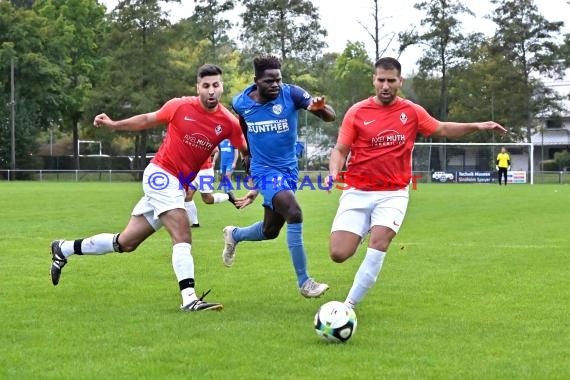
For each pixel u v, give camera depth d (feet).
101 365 20.80
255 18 230.48
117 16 221.87
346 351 22.34
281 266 40.55
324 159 222.28
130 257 43.52
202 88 30.04
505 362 21.12
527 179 189.37
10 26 224.12
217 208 86.07
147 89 220.64
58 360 21.34
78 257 43.37
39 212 77.56
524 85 238.27
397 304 29.86
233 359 21.38
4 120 220.84
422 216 73.56
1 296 31.50
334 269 39.93
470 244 50.39
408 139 28.78
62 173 209.87
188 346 22.81
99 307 29.25
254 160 31.55
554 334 24.61
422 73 249.14
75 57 247.91
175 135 30.25
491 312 28.25
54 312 28.17
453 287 33.81
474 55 245.86
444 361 21.25
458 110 246.06
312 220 69.67
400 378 19.65
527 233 57.57
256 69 30.40
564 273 37.86
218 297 31.81
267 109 30.73
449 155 189.78
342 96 229.66
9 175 209.67
